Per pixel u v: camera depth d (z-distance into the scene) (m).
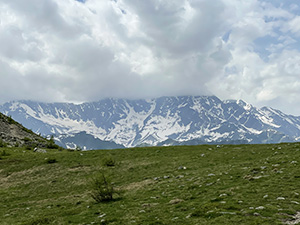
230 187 25.77
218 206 19.00
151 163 52.31
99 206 27.05
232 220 15.81
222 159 48.47
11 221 26.20
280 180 25.08
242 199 20.42
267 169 31.12
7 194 41.72
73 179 47.12
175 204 22.75
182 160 51.88
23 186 45.75
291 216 15.73
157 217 19.48
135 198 28.55
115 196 31.42
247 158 46.41
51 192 41.75
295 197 19.53
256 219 15.41
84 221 21.92
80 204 30.19
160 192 29.55
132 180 42.28
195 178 34.09
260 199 19.91
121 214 22.17
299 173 26.67
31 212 29.33
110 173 48.38
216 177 31.88
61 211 27.38
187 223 16.80
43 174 51.50
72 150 91.06
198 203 21.53
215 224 15.59
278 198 19.42
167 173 42.88
